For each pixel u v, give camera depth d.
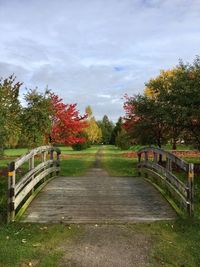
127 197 10.59
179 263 6.10
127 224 8.16
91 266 5.95
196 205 10.38
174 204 9.58
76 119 30.34
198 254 6.42
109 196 10.70
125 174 17.61
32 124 22.88
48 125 23.78
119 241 7.12
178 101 15.62
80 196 10.66
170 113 15.81
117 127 82.25
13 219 8.22
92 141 80.06
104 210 9.27
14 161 8.30
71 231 7.67
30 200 9.91
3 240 7.04
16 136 18.44
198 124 16.42
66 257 6.30
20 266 5.92
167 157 10.77
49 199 10.30
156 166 12.40
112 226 8.02
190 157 27.34
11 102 16.95
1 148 15.09
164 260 6.21
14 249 6.55
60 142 29.72
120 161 25.38
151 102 18.52
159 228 7.88
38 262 6.08
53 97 28.81
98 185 12.24
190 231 7.63
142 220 8.46
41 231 7.64
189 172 8.48
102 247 6.80
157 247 6.79
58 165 15.77
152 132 20.25
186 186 8.76
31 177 10.20
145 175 14.34
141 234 7.52
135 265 6.00
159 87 17.33
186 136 18.75
